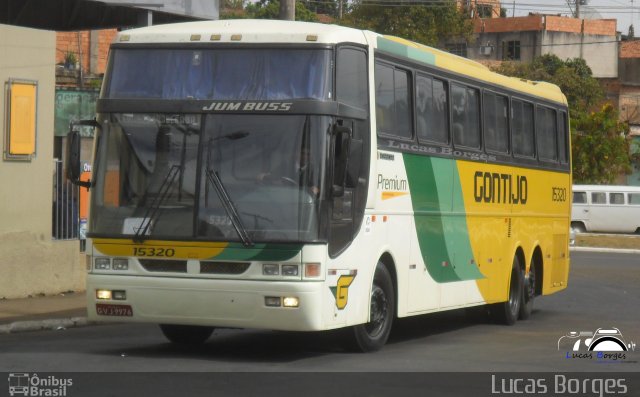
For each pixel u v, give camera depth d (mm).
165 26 17547
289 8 29094
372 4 84750
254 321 16109
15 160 26219
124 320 16625
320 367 16141
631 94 105000
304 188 16078
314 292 15961
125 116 16844
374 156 17859
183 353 17828
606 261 52500
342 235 16797
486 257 23625
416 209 19859
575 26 118562
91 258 16750
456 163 21844
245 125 16391
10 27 26078
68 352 17578
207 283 16141
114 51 17234
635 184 93812
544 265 27828
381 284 18406
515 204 25484
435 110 20938
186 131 16547
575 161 76750
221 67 16734
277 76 16562
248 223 16109
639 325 25516
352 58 17391
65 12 32531
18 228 26328
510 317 25297
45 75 27094
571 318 27344
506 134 25016
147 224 16406
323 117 16281
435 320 26391
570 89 100500
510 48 118375
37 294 26938
